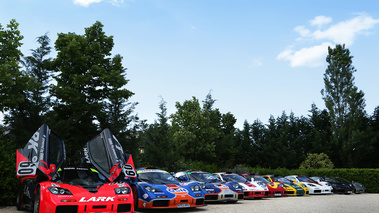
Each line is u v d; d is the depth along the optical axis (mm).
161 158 19516
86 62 17938
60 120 15969
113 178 7891
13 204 10383
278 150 54875
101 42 19406
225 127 52281
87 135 17750
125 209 7738
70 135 16688
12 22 14914
